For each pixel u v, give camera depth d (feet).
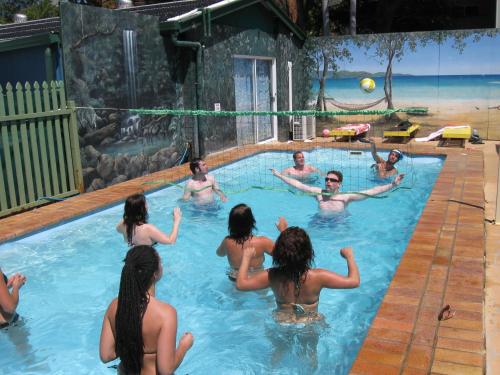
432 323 12.64
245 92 47.44
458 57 50.52
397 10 82.89
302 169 34.50
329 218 25.46
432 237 19.26
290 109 54.60
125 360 10.01
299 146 46.75
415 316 13.01
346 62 54.65
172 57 38.91
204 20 39.06
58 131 29.17
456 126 48.42
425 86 52.19
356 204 28.17
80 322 15.66
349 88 55.11
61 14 28.99
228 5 41.39
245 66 47.29
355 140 51.24
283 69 52.70
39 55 31.24
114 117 33.27
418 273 15.79
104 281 18.69
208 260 20.42
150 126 36.88
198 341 14.26
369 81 46.29
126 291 9.96
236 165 40.81
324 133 51.03
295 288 13.50
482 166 34.47
